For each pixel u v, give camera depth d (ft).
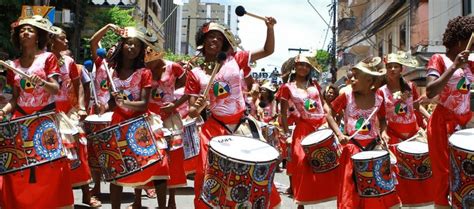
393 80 20.57
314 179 20.03
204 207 14.08
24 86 15.64
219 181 13.67
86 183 20.92
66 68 20.21
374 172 16.42
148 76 17.43
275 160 13.71
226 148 13.96
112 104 21.36
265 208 13.93
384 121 18.69
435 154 14.96
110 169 16.69
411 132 20.75
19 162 14.83
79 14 67.15
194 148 23.66
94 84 21.48
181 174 20.88
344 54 127.44
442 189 14.70
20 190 14.94
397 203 16.78
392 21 92.58
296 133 21.86
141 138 16.71
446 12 70.23
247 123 15.80
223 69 15.52
